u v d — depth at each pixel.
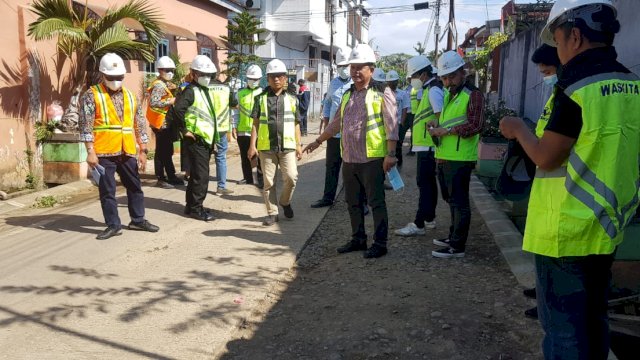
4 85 8.34
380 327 3.96
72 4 9.59
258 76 8.71
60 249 5.64
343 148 5.40
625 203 2.32
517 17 13.96
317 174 10.22
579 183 2.30
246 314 4.14
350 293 4.60
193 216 6.90
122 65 5.76
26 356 3.48
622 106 2.26
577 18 2.33
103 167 5.91
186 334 3.81
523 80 10.99
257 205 7.73
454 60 5.02
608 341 2.53
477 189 8.64
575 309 2.40
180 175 9.88
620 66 2.37
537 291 2.57
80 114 5.73
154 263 5.25
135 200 6.25
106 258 5.37
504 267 5.12
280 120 6.34
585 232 2.30
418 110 6.07
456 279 4.84
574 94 2.26
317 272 5.16
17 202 7.87
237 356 3.59
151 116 8.67
